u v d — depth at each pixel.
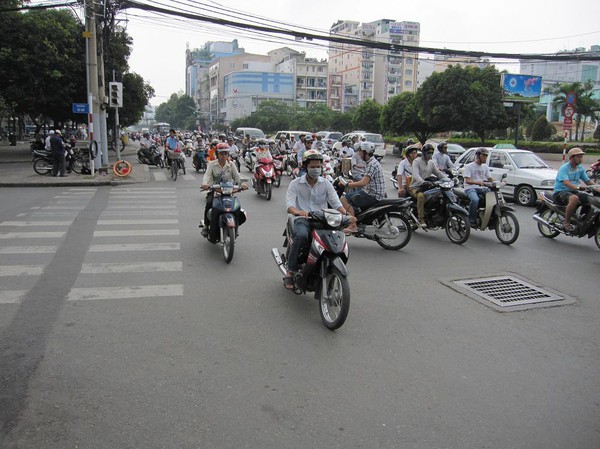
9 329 4.65
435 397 3.63
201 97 139.12
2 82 26.48
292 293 5.85
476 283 6.44
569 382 3.92
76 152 19.58
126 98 36.03
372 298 5.78
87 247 7.80
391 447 3.04
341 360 4.18
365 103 53.16
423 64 97.31
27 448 2.96
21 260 6.98
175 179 17.97
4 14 24.52
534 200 13.08
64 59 26.44
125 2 15.68
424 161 9.19
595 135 44.84
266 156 14.37
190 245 8.07
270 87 102.88
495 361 4.25
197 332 4.68
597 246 8.57
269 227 9.72
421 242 8.84
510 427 3.28
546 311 5.48
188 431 3.14
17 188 15.44
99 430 3.14
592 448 3.09
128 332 4.64
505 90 33.72
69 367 3.95
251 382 3.77
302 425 3.24
